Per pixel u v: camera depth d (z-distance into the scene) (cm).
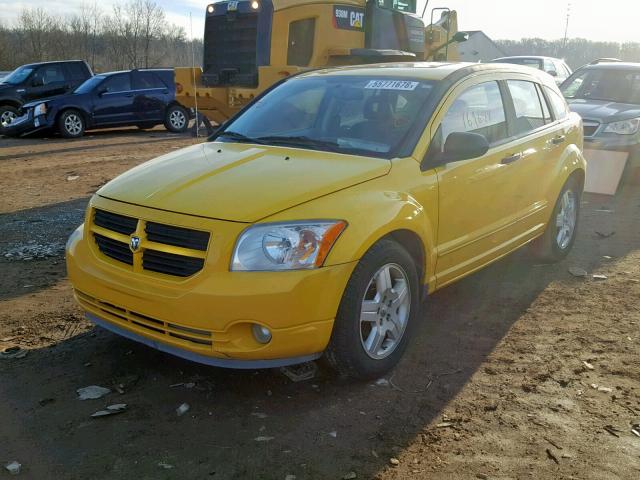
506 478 285
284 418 334
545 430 322
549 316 471
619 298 504
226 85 1038
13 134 1697
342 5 993
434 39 1197
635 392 359
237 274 321
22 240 660
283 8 963
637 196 896
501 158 472
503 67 518
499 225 479
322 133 441
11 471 288
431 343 427
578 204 615
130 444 311
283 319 321
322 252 329
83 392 356
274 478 287
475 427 326
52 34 5166
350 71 498
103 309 364
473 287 532
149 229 345
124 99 1758
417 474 289
